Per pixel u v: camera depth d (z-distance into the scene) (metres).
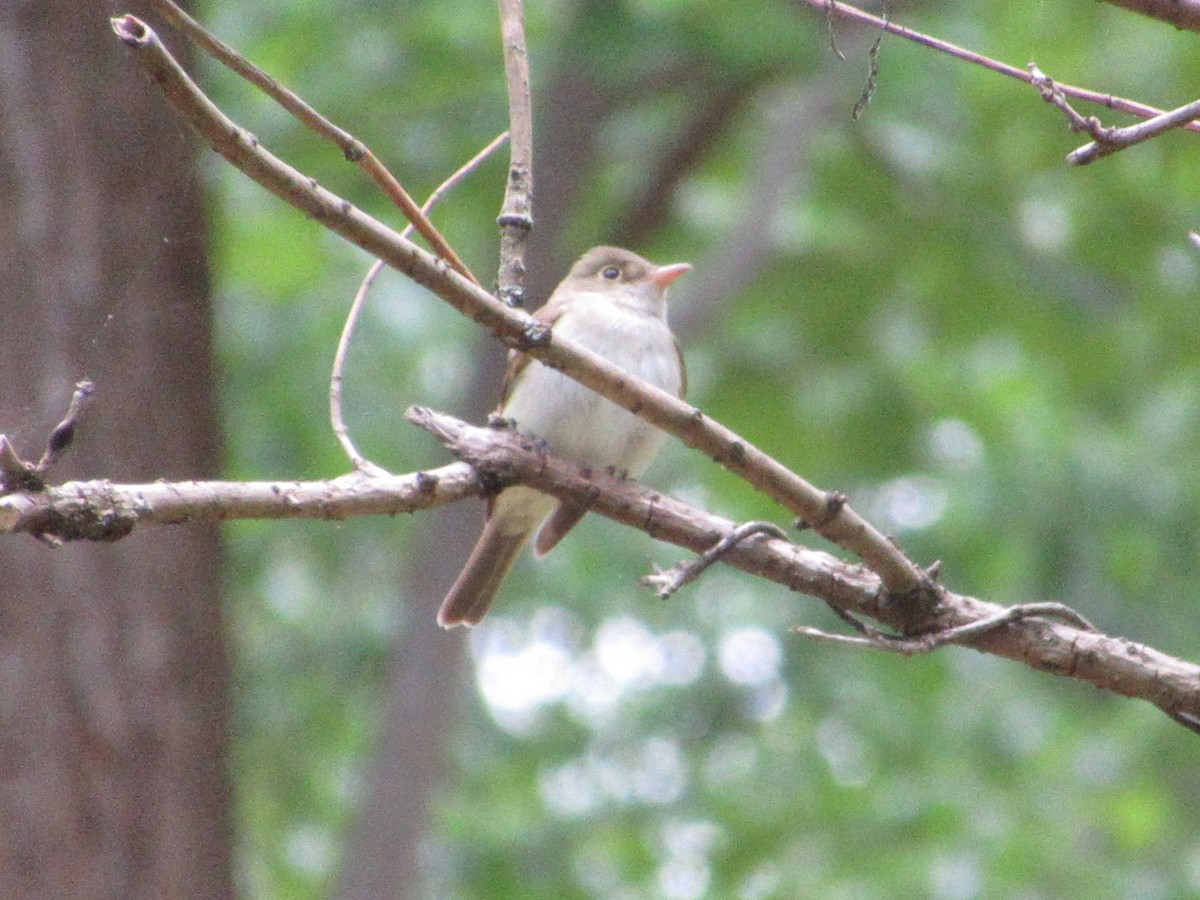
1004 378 14.82
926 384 14.75
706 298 13.23
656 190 13.51
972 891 13.88
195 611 8.50
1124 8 4.43
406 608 12.51
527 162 5.39
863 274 14.17
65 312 8.17
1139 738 15.30
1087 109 13.02
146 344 8.29
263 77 4.24
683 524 5.34
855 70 11.98
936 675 16.30
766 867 15.53
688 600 17.22
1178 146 13.20
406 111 13.11
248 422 13.98
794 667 16.69
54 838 8.14
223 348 13.23
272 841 15.24
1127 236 13.65
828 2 4.96
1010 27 12.90
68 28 8.15
